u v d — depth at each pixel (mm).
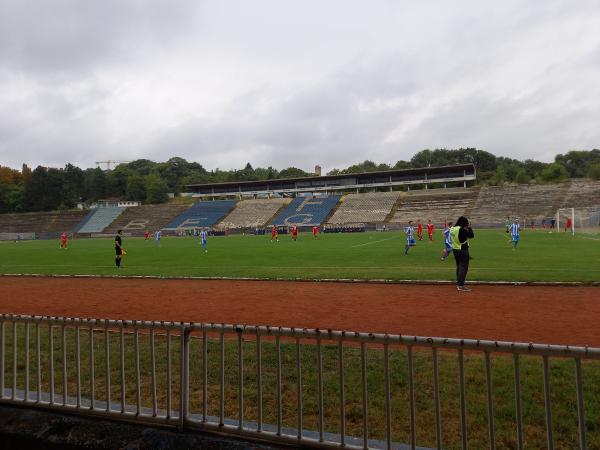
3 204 113438
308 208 84750
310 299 12578
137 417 4488
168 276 18281
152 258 28328
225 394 5844
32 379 6621
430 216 71875
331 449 3803
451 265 19703
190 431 4266
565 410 4980
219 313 11211
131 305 12555
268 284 15570
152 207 95688
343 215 78312
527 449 4203
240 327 4145
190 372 6742
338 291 13703
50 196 118125
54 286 16641
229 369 6789
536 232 47875
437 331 8844
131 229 83250
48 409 4828
